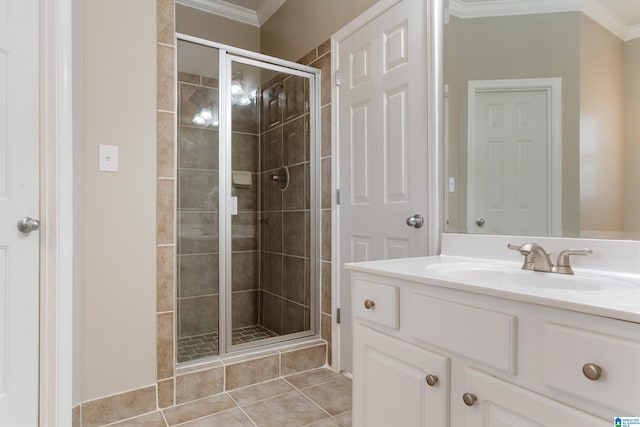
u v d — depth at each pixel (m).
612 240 1.03
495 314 0.81
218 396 1.85
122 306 1.65
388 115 1.82
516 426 0.76
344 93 2.12
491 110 1.39
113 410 1.61
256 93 2.24
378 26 1.87
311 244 2.34
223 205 2.12
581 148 1.14
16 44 1.34
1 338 1.29
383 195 1.85
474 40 1.44
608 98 1.08
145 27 1.73
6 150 1.31
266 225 2.34
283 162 2.40
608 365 0.63
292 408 1.73
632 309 0.61
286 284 2.41
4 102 1.31
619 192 1.05
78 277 1.54
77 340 1.53
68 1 1.45
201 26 2.77
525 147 1.29
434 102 1.57
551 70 1.22
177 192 1.99
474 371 0.85
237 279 2.22
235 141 2.19
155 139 1.74
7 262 1.31
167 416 1.66
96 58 1.61
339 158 2.17
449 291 0.91
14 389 1.33
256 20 2.98
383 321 1.10
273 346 2.18
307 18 2.44
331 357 2.21
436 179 1.57
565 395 0.69
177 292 1.99
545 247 1.19
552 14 1.22
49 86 1.41
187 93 2.00
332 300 2.21
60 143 1.42
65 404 1.43
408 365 1.02
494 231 1.37
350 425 1.59
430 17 1.58
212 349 2.05
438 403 0.93
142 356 1.69
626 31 1.04
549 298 0.71
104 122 1.62
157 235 1.75
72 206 1.47
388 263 1.27
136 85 1.70
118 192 1.65
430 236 1.59
